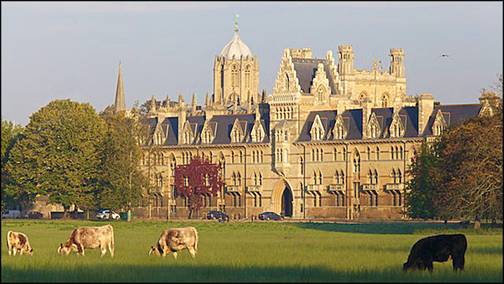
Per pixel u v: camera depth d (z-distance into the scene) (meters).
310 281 151.38
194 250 194.50
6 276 157.50
